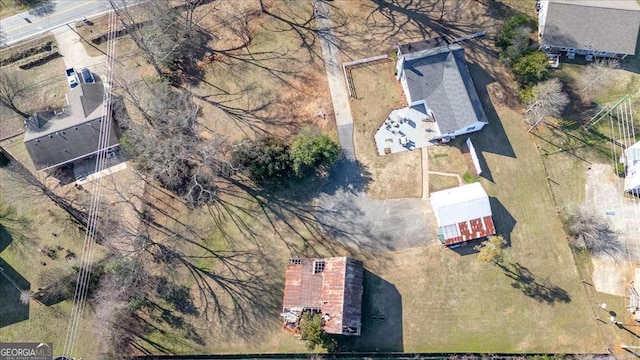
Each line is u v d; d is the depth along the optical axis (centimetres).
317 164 5844
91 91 6144
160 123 5925
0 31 6594
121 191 5897
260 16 6531
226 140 6000
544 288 5453
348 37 6384
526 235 5603
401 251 5588
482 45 6281
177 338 5469
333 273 5216
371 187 5794
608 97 6044
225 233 5738
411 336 5372
